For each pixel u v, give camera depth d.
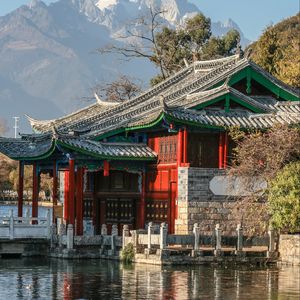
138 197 70.62
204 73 77.50
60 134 65.50
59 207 73.12
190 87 73.25
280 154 59.91
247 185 62.88
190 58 118.44
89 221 75.00
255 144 61.56
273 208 58.59
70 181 65.88
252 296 44.00
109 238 61.66
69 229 61.88
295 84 96.25
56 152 69.00
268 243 58.88
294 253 57.66
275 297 43.69
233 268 55.78
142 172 70.12
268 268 56.12
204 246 58.62
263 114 67.06
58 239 64.06
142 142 70.88
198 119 64.94
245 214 61.94
